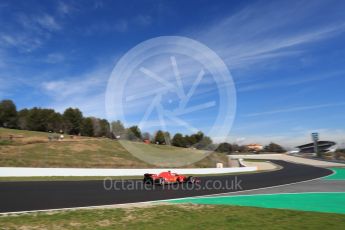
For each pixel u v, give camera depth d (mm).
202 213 12070
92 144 49312
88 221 10461
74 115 77312
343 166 54000
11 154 35438
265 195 18547
